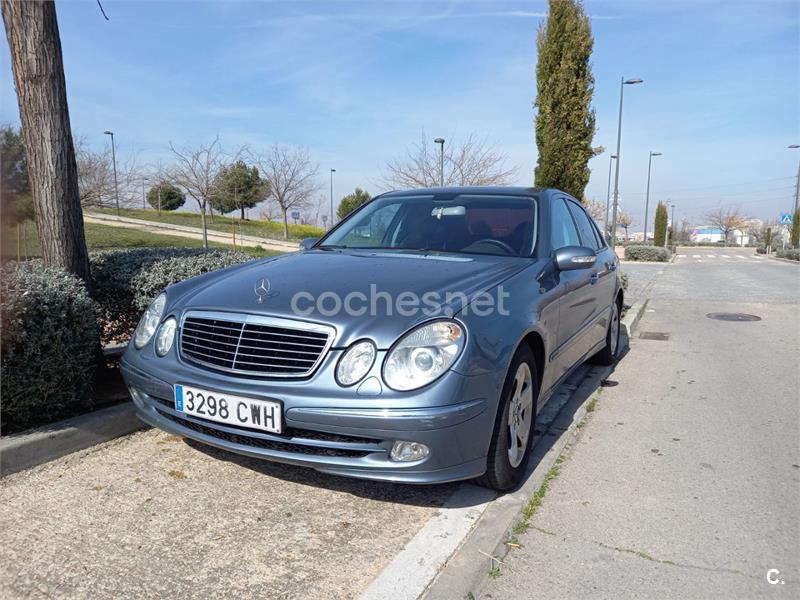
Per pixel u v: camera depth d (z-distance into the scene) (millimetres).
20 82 3721
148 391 2887
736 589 2242
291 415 2467
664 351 6539
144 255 4727
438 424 2391
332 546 2475
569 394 4727
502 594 2201
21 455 3045
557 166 10773
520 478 3059
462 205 4086
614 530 2662
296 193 31547
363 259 3432
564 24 10500
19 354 3123
